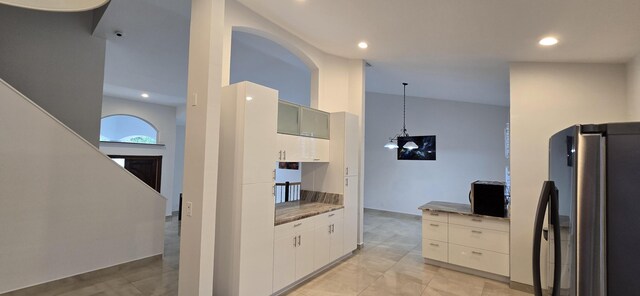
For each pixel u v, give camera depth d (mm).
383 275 3771
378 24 3066
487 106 6965
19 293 3135
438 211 4074
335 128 4293
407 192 7879
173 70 5590
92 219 3699
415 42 3439
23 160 3199
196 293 2359
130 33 4473
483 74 4410
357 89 4676
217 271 2805
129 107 7203
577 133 1044
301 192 4578
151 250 4262
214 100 2447
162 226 4406
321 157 4145
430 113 7605
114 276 3750
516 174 3533
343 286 3428
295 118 3682
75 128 4641
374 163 8438
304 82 6805
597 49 2916
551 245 1311
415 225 6699
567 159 1132
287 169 9984
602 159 991
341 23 3164
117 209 3926
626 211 947
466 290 3402
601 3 2082
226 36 2982
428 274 3824
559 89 3408
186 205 2490
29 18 4324
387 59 4414
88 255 3656
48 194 3361
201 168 2402
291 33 3760
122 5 3740
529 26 2617
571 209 1071
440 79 5195
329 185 4312
